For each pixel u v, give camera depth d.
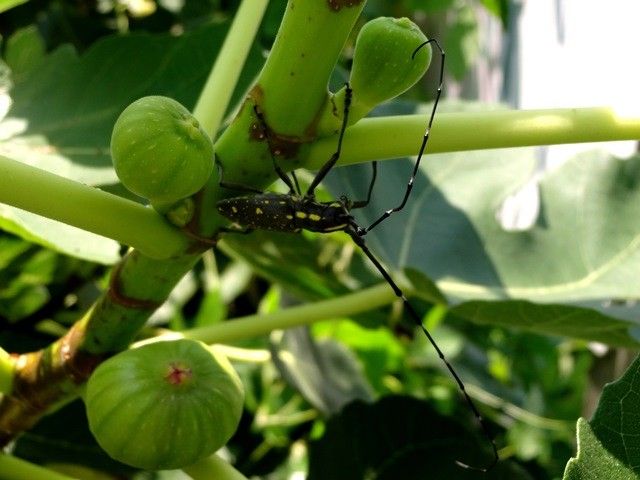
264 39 0.55
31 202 0.21
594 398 0.58
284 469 0.50
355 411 0.35
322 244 0.43
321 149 0.22
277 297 0.53
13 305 0.40
